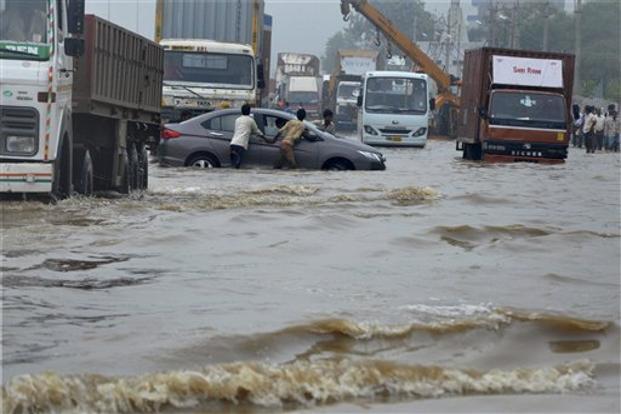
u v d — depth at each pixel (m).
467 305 13.16
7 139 21.27
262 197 26.81
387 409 9.17
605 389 9.95
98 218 20.97
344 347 11.04
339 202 26.00
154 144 32.12
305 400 9.36
